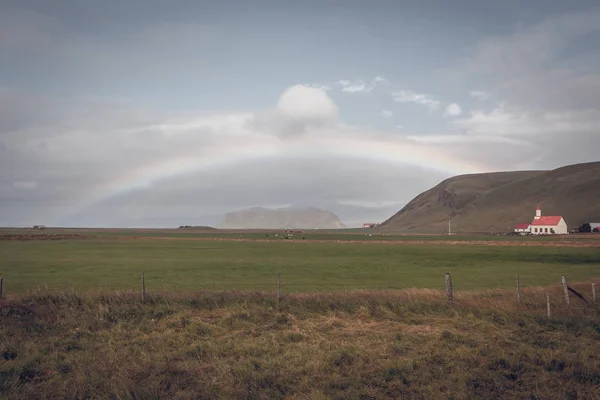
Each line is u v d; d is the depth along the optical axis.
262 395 13.52
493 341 18.78
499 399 13.52
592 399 13.49
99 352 17.14
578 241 143.25
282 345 18.31
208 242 140.12
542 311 24.11
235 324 21.00
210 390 13.88
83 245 114.31
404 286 41.00
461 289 39.09
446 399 13.40
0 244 115.62
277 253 90.44
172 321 21.33
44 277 46.06
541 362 16.31
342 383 14.43
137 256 78.81
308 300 24.48
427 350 17.56
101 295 24.94
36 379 14.89
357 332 20.17
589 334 20.06
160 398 13.41
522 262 73.44
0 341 18.06
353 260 74.75
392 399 13.54
